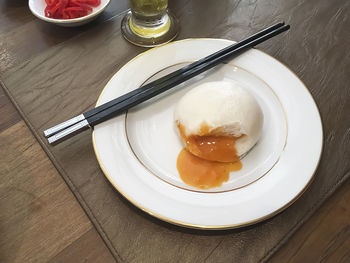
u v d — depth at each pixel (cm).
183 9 32
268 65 26
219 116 22
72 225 21
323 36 30
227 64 27
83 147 23
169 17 32
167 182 21
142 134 24
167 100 26
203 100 23
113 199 21
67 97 26
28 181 22
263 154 23
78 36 30
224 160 23
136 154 22
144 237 20
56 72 28
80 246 20
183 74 26
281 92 25
